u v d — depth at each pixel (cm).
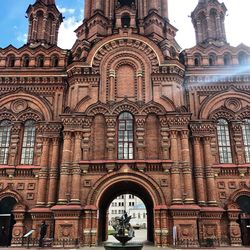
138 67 3284
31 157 3183
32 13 4241
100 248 2544
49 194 2942
